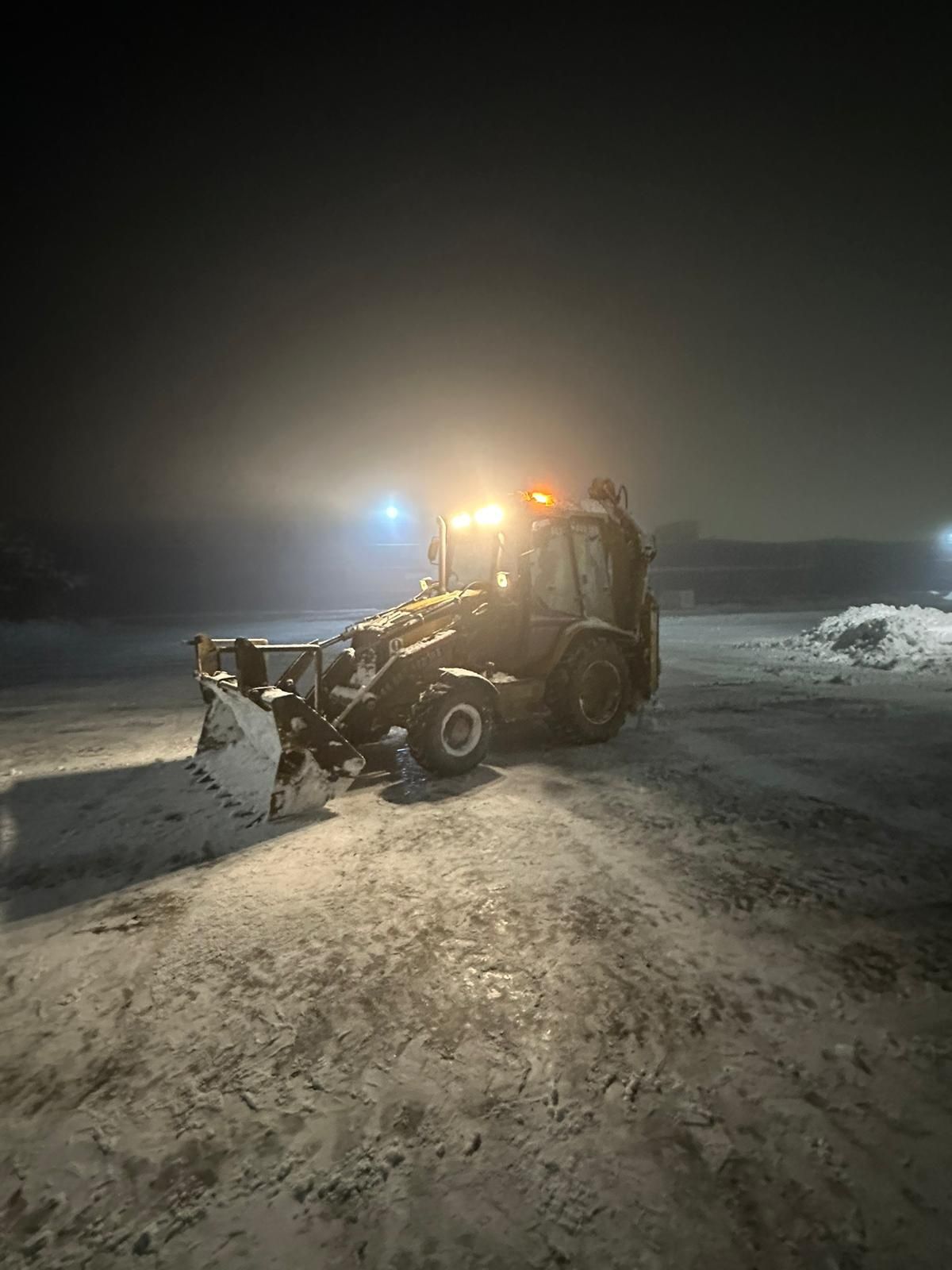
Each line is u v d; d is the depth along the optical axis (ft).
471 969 10.30
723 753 21.88
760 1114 7.39
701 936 11.01
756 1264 5.79
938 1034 8.54
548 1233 6.16
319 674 19.99
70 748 25.86
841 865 13.44
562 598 23.38
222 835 16.10
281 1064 8.44
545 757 21.85
